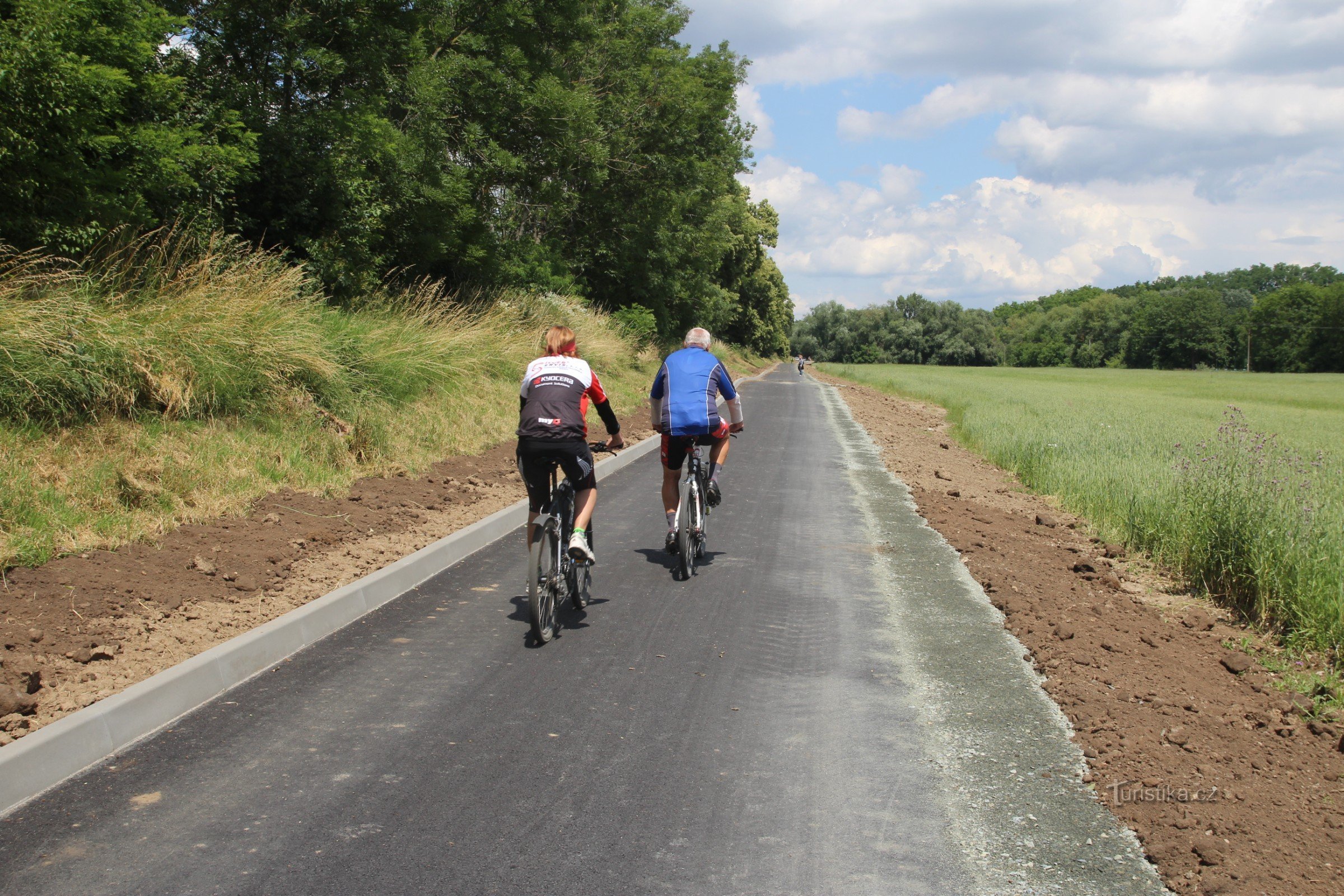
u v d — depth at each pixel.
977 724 4.11
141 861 2.85
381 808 3.24
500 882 2.80
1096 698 4.36
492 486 9.70
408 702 4.23
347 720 4.02
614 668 4.75
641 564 7.05
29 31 7.77
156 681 3.97
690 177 31.98
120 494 6.16
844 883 2.84
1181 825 3.18
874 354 156.12
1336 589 5.54
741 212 62.50
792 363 112.00
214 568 5.60
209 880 2.76
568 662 4.81
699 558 7.14
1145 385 61.62
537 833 3.09
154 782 3.40
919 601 6.12
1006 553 7.59
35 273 7.77
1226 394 50.16
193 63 13.53
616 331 25.27
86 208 8.80
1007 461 13.91
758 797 3.39
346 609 5.45
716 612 5.79
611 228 32.53
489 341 16.19
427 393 12.40
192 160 10.62
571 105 22.92
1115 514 9.05
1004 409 24.12
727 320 52.69
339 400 9.70
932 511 9.32
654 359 29.42
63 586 4.84
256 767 3.54
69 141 8.45
